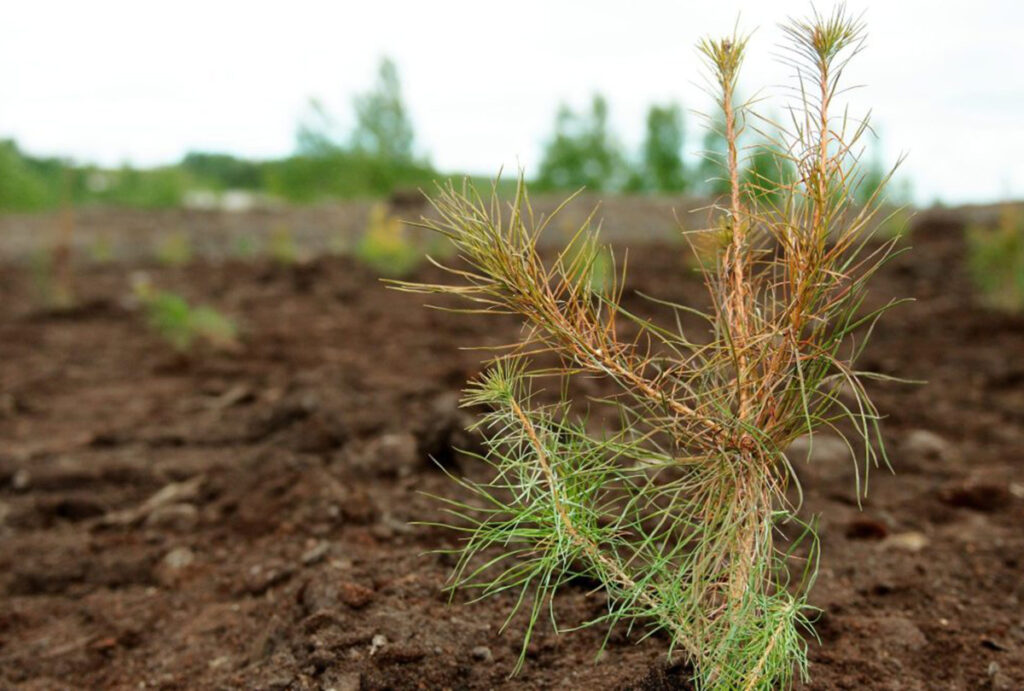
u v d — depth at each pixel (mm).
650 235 9656
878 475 3178
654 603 1503
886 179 1248
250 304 6727
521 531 1399
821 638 1942
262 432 3740
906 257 7832
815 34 1265
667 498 2275
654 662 1646
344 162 23094
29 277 7992
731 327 1421
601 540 1434
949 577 2311
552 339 1380
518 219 1222
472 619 1905
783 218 1309
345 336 5562
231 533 2809
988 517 2812
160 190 17844
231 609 2297
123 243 9875
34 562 2676
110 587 2568
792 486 2982
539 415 1404
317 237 10312
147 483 3307
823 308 1292
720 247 1463
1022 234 6324
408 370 4559
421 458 2996
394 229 7945
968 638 1944
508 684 1711
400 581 2051
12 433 3922
